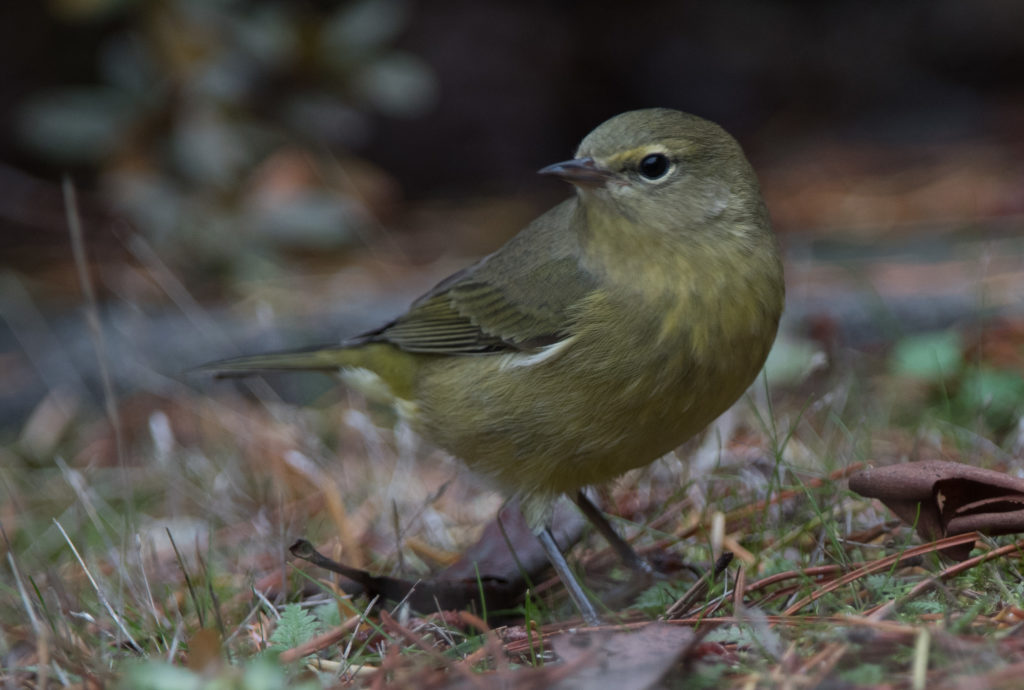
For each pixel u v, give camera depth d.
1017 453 9.16
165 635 7.34
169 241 15.66
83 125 15.64
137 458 11.73
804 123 21.36
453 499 10.30
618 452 8.09
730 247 7.75
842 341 12.75
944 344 10.95
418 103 16.81
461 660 6.54
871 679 5.58
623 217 7.69
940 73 22.44
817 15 21.97
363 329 14.12
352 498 10.23
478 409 8.56
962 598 6.71
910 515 7.24
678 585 8.05
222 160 15.42
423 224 18.55
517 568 8.23
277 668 6.23
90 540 9.61
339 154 17.80
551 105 20.23
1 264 16.97
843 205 17.86
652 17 20.88
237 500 10.43
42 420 12.80
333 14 18.53
